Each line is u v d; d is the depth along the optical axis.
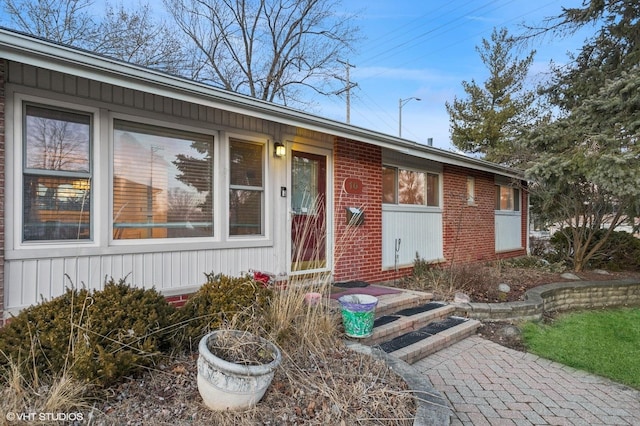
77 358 2.43
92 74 3.28
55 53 3.02
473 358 4.23
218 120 4.74
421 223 7.87
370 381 2.90
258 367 2.36
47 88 3.50
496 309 5.55
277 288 4.14
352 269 6.34
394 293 5.65
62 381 2.30
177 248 4.35
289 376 2.75
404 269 7.32
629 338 5.11
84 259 3.72
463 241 8.95
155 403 2.45
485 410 3.12
